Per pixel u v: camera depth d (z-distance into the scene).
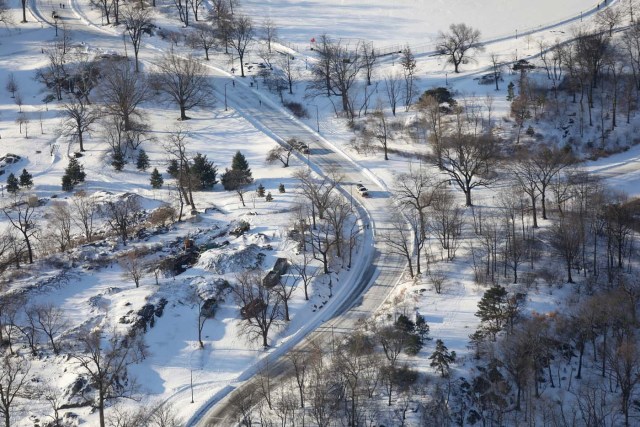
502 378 98.81
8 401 92.25
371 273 129.38
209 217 144.75
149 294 116.69
